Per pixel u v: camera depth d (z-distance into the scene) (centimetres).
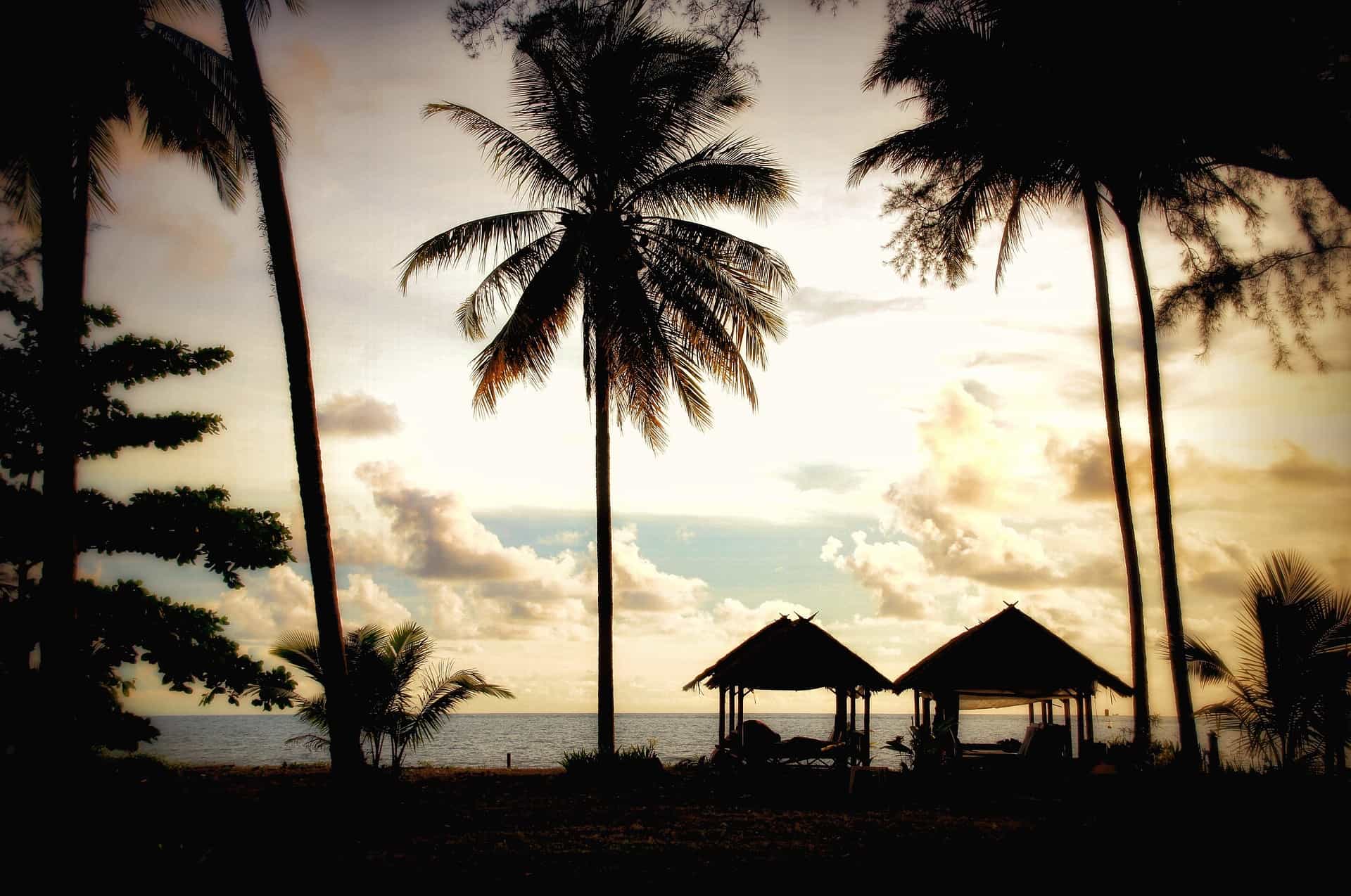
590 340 2173
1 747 1434
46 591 1436
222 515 1780
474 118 2108
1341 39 1015
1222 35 1052
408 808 1462
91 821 1119
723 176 2125
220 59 1645
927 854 1118
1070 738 1942
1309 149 1049
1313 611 1327
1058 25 1244
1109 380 2191
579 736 10169
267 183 1557
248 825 1277
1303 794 1218
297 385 1549
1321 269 1359
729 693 2308
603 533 2127
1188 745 1672
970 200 1973
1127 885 948
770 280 2195
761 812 1523
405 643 1742
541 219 2133
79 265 1526
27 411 1717
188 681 1733
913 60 1723
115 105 1602
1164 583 1864
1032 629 2092
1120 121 1251
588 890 949
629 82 2108
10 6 1434
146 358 1803
